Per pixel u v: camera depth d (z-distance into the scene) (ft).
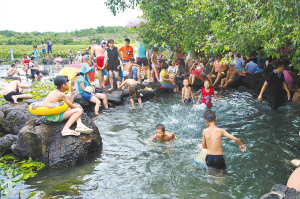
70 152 16.17
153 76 44.47
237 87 38.86
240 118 23.94
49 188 13.46
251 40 19.39
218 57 38.29
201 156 16.37
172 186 13.21
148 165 15.62
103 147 18.70
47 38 248.93
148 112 27.40
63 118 17.57
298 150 17.02
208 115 14.99
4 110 23.97
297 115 24.40
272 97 26.07
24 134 16.76
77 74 28.71
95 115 26.91
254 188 12.80
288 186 8.84
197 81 39.91
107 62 34.53
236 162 15.53
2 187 13.60
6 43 238.07
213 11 22.24
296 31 15.56
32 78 53.93
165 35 34.73
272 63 34.04
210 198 12.05
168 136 19.36
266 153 16.63
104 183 13.80
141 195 12.49
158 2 33.65
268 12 15.05
